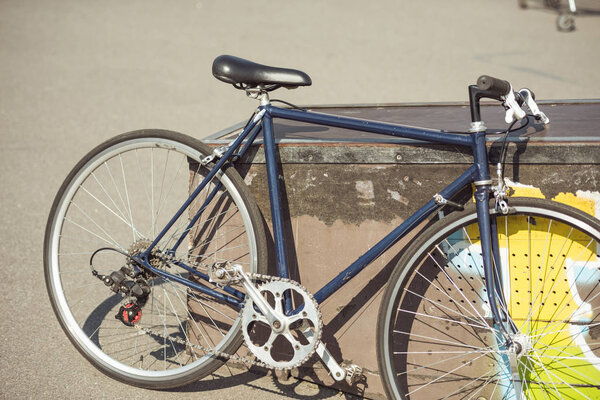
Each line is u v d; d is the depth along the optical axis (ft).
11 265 12.14
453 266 7.63
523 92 7.20
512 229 7.30
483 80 6.57
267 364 7.66
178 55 30.83
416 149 7.48
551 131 7.68
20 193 15.62
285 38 34.60
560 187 7.09
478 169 6.98
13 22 38.96
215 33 35.99
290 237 8.20
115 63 29.22
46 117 21.58
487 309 7.58
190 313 8.92
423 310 7.88
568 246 7.16
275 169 7.75
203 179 8.27
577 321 7.31
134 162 17.38
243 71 7.50
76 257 12.36
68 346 9.56
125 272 8.40
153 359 9.15
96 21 39.65
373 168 7.71
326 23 38.63
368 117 9.50
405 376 8.07
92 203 14.90
